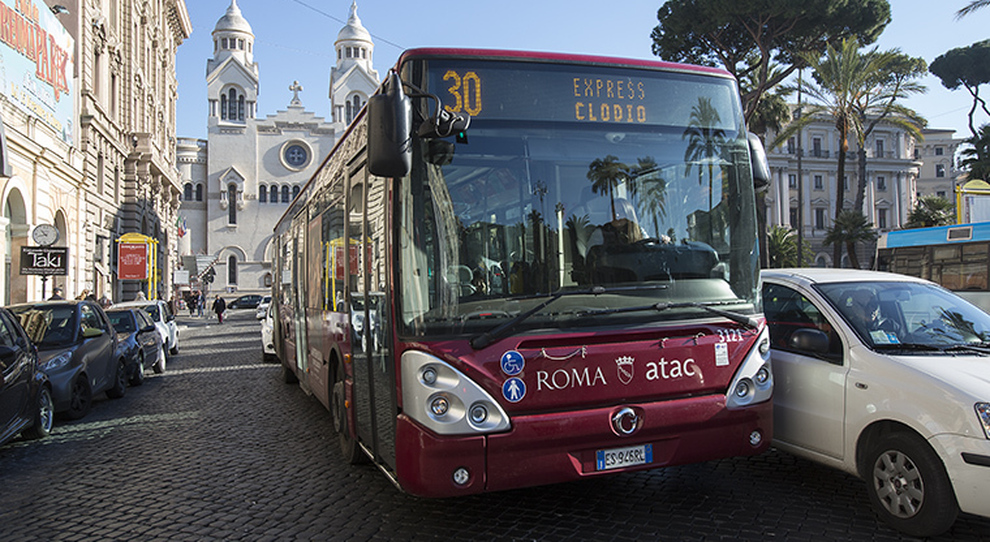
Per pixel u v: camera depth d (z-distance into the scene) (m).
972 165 41.53
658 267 4.58
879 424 4.69
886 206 72.44
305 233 9.05
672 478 5.75
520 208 4.37
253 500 5.68
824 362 5.14
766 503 5.10
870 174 71.88
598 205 4.52
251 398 10.96
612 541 4.47
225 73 79.50
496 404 4.07
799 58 26.72
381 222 4.68
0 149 10.48
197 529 5.06
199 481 6.31
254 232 78.56
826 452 5.05
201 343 23.97
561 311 4.28
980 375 4.37
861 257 70.94
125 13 35.84
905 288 5.55
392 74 4.10
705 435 4.51
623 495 5.35
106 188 31.12
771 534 4.52
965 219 18.75
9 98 18.00
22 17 18.98
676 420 4.39
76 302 10.66
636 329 4.37
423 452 4.03
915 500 4.38
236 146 78.88
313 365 8.16
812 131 70.50
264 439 7.96
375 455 4.96
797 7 23.47
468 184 4.30
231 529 5.03
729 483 5.59
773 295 5.86
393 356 4.28
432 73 4.38
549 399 4.16
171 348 18.89
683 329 4.50
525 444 4.09
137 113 38.91
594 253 4.45
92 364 10.20
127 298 35.12
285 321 11.65
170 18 52.69
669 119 4.84
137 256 30.62
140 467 6.90
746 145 5.04
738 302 4.75
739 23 25.47
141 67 40.34
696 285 4.66
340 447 6.97
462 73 4.42
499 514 5.03
